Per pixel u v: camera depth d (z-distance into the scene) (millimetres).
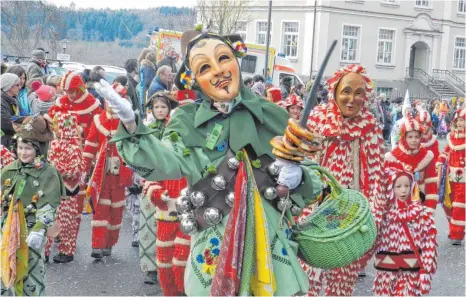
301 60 37625
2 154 6574
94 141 7789
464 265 8430
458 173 9414
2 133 8352
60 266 7715
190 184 3967
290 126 3752
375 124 5965
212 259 3910
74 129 7621
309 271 5707
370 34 39000
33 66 12297
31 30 24969
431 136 9492
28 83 11055
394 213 5895
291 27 38125
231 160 3930
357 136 5906
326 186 4414
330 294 5852
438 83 41656
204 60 3980
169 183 6156
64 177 7539
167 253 6254
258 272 3746
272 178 4000
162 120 6582
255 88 13570
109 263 7891
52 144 7535
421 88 40906
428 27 41469
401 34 40406
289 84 16844
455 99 33125
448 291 7230
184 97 6695
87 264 7824
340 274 5812
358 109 5902
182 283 6059
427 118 7684
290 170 3834
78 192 7824
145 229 7098
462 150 9469
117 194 7910
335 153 5961
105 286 7055
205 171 3947
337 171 5941
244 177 3873
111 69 18938
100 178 7707
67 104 7727
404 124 7324
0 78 8547
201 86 3990
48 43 24969
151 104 6688
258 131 4078
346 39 38312
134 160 3654
